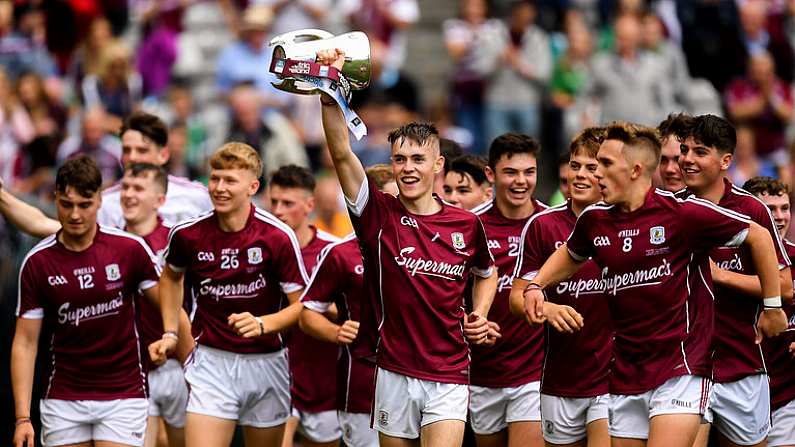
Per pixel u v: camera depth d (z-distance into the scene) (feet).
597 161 51.90
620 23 101.04
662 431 49.49
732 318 55.36
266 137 92.63
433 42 121.39
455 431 51.13
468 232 52.34
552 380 55.98
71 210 55.06
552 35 107.96
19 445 55.21
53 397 56.70
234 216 57.31
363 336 52.90
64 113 102.94
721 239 49.78
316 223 82.48
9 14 109.81
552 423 56.18
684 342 50.06
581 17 109.09
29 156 94.73
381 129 100.32
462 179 61.36
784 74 110.22
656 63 101.55
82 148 92.07
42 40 110.93
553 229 55.36
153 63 108.99
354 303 58.65
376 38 110.83
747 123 104.53
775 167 97.91
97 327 56.49
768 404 56.34
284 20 109.81
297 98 102.99
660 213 49.90
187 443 57.47
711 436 63.62
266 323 55.57
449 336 51.67
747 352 55.47
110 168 92.07
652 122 100.73
